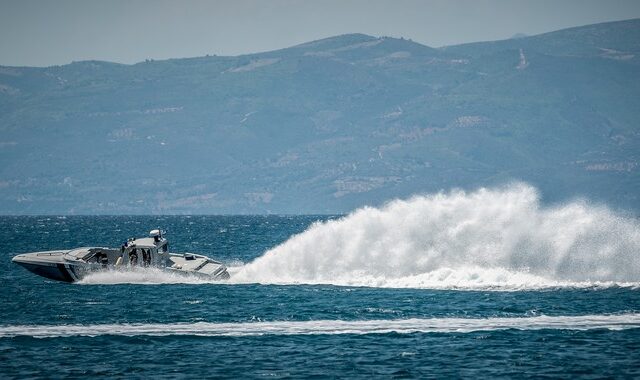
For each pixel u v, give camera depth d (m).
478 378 145.00
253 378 145.12
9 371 148.62
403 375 146.75
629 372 148.00
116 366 151.62
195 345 166.12
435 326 179.62
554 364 152.62
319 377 145.75
